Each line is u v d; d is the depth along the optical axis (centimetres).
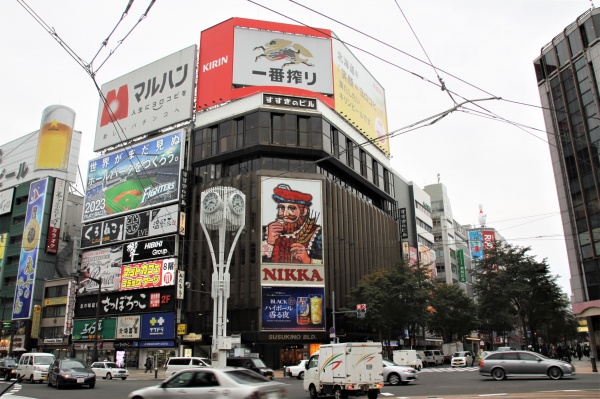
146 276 5706
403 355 4275
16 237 7575
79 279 6412
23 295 6912
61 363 2727
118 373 3947
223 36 6028
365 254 6075
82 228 6569
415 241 8200
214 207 3884
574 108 4788
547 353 4800
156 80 6469
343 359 1877
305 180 5381
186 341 5256
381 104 7594
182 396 1269
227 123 5734
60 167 7606
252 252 5103
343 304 5403
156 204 5881
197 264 5503
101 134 6819
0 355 6950
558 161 4956
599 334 4447
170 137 6028
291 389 2547
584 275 4566
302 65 5962
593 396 1670
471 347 8981
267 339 4809
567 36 4906
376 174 6881
